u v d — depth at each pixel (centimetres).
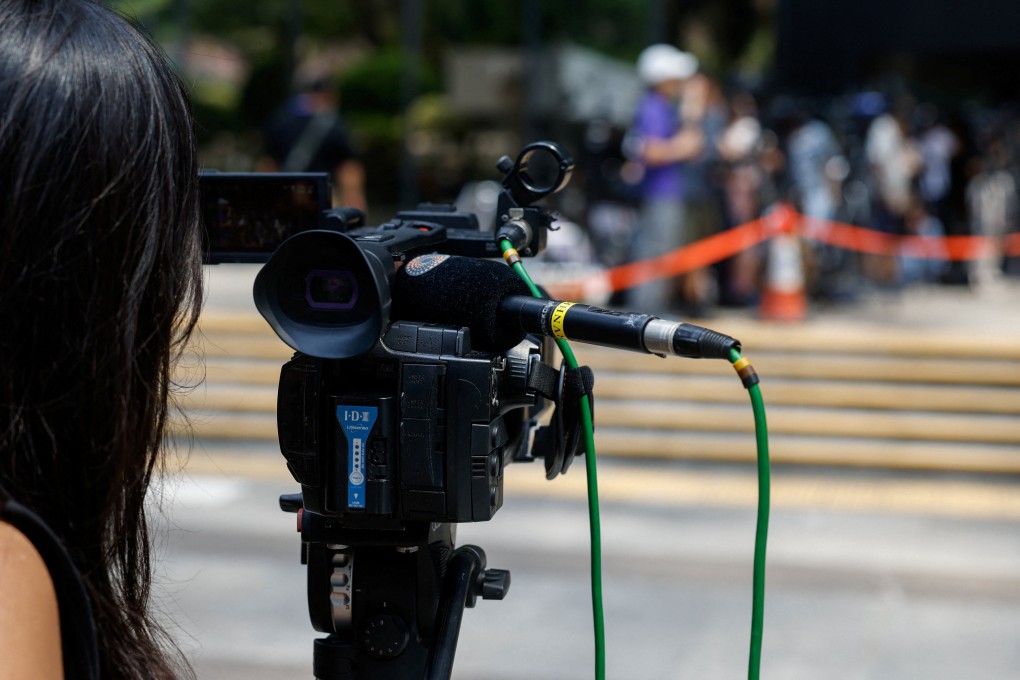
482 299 251
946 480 1291
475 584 280
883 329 1653
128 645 187
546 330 251
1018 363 1446
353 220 302
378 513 246
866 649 825
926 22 2473
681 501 1188
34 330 167
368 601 272
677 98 1627
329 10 2734
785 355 1524
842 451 1324
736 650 823
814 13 2502
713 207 1708
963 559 1009
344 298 226
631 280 1647
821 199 1814
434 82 2609
